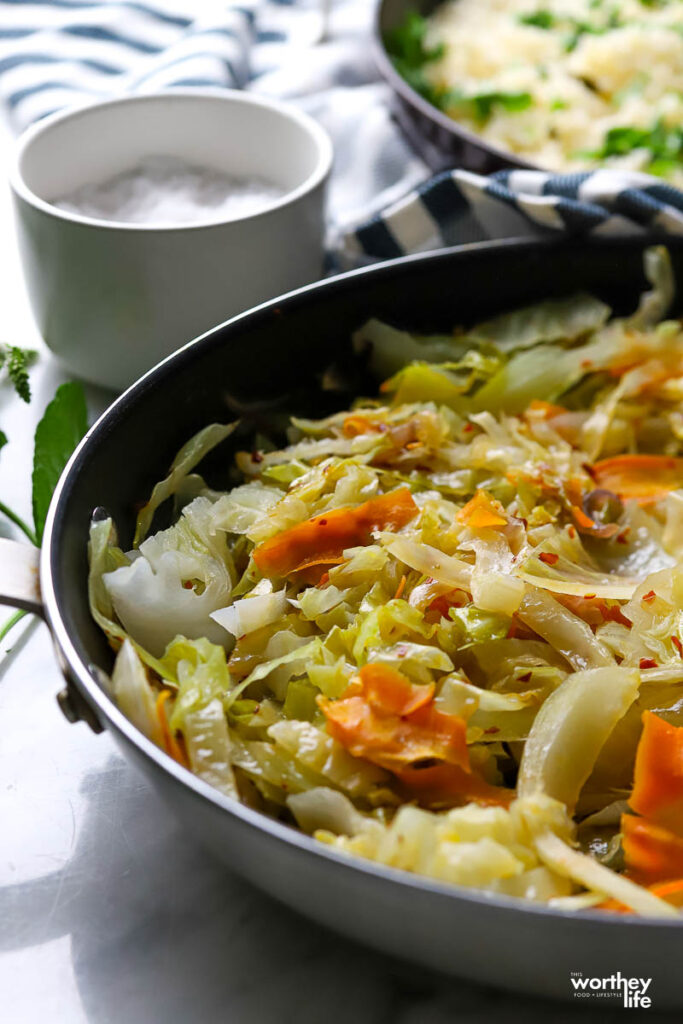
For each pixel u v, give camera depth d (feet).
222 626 1.68
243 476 1.85
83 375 2.11
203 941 1.61
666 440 1.98
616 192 2.06
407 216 2.14
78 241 1.98
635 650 1.65
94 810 1.70
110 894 1.64
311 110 2.55
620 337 1.98
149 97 2.19
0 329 2.24
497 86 2.50
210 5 2.84
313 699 1.61
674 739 1.58
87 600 1.63
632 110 2.47
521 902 1.41
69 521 1.63
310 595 1.67
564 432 1.94
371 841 1.50
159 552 1.70
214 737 1.57
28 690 1.80
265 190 2.23
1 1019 1.57
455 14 2.81
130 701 1.56
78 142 2.18
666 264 2.00
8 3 2.86
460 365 1.95
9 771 1.73
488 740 1.59
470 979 1.50
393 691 1.58
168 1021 1.56
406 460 1.85
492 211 2.11
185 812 1.48
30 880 1.65
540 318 2.01
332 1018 1.57
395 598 1.68
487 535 1.72
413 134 2.39
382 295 1.94
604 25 2.70
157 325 2.04
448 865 1.49
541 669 1.62
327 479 1.78
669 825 1.56
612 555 1.84
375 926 1.45
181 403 1.79
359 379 1.97
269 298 2.08
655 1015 1.56
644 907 1.47
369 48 2.77
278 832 1.43
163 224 2.07
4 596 1.56
